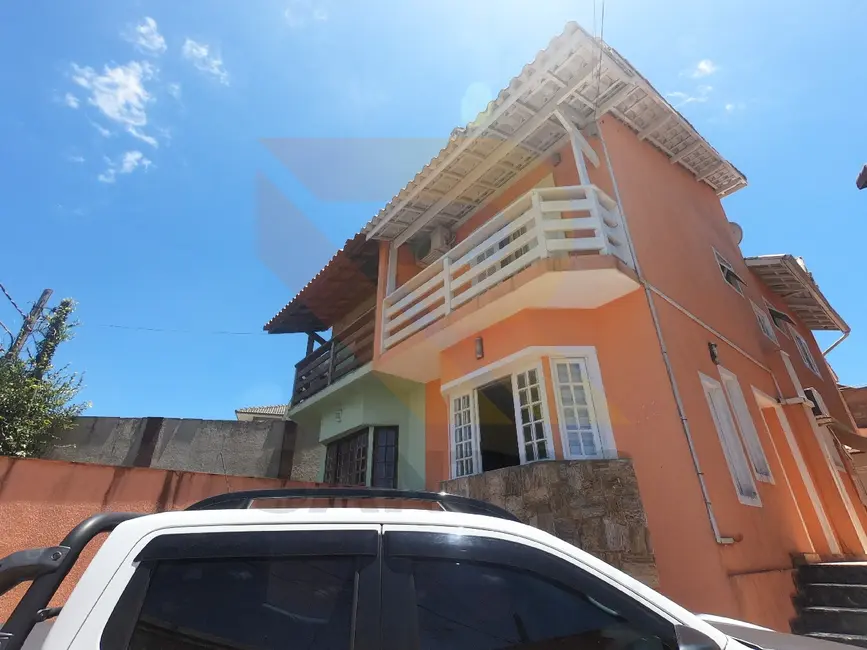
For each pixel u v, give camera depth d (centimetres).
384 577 165
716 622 264
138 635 145
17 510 390
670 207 856
